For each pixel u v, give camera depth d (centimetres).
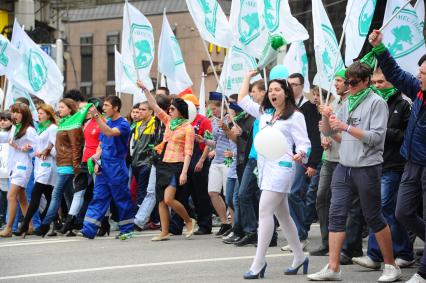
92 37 9794
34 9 7044
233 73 2844
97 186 2338
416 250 1966
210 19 2344
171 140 2291
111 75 9656
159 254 1991
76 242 2267
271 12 2200
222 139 2383
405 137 1526
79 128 2402
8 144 2605
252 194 2088
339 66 2212
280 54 3828
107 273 1708
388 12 2020
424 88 1479
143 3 9175
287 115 1595
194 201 2483
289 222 1623
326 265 1731
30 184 2595
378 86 1730
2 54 2898
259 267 1595
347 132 1506
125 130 2309
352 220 1792
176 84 3078
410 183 1527
